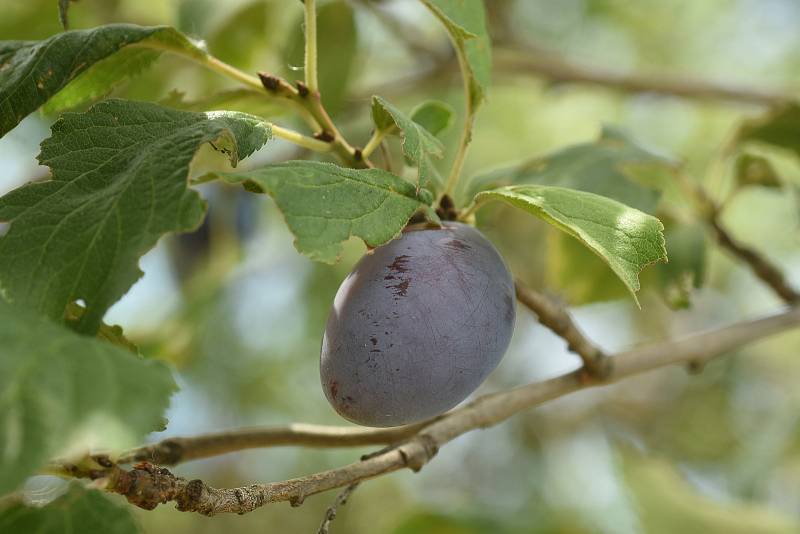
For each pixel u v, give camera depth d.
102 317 0.40
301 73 0.60
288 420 1.02
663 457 0.74
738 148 0.60
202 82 0.64
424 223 0.46
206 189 0.79
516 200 0.44
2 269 0.41
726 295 1.11
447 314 0.44
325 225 0.41
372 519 1.03
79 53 0.44
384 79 0.93
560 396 0.50
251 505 0.42
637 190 0.53
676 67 1.12
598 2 1.06
